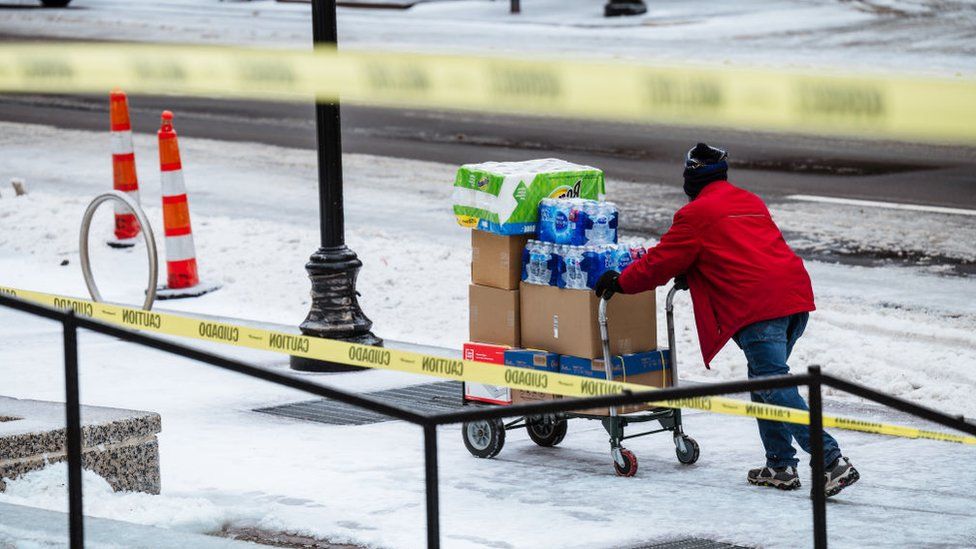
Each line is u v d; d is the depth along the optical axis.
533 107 17.06
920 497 23.55
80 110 80.69
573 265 25.98
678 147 65.94
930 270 43.09
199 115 79.00
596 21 125.69
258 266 44.84
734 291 24.30
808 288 24.67
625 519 22.20
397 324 38.97
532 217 26.88
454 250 45.97
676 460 26.48
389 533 21.08
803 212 51.31
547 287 26.59
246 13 143.62
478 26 123.62
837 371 32.97
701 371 34.00
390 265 43.81
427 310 40.06
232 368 14.79
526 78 16.55
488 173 26.92
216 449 26.73
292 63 19.55
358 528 21.52
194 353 14.96
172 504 21.64
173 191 41.97
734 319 24.33
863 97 14.08
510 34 116.88
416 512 22.34
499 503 23.28
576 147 66.38
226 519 21.52
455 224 51.09
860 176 57.91
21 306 15.82
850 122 14.21
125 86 21.00
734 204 24.66
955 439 22.83
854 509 22.86
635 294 26.33
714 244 24.42
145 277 44.50
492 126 73.25
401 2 142.88
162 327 23.89
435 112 78.38
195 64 20.17
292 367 34.22
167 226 42.12
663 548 20.52
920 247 45.97
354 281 34.34
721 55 98.38
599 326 25.86
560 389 22.30
